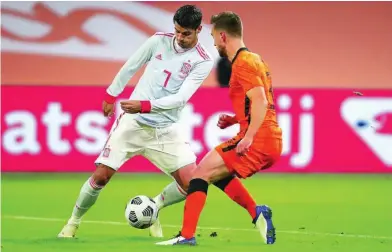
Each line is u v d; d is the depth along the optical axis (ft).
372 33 190.08
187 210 86.28
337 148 170.40
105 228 103.71
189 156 94.38
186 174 93.91
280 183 159.63
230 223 109.09
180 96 88.53
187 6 88.63
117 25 188.55
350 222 111.14
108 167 91.91
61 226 105.19
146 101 86.69
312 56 190.08
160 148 93.71
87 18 188.44
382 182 161.89
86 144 167.84
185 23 87.92
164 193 96.37
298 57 190.08
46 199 135.13
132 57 92.07
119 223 108.47
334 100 169.58
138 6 188.65
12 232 99.30
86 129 167.53
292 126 168.76
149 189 148.87
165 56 91.15
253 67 83.76
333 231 102.37
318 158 169.99
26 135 167.43
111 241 90.94
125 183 157.48
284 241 92.32
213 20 86.84
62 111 167.53
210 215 117.29
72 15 188.75
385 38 189.98
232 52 85.81
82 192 92.48
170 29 188.96
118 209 123.13
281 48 189.98
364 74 190.08
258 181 162.81
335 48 190.19
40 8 188.24
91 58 188.96
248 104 85.15
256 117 83.25
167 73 90.94
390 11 189.67
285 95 168.35
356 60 190.08
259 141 85.76
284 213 119.96
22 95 167.32
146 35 188.96
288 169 169.99
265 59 190.08
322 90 169.17
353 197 140.15
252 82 83.51
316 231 102.17
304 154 169.68
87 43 188.75
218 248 84.99
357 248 88.28
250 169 86.28
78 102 167.43
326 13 189.57
